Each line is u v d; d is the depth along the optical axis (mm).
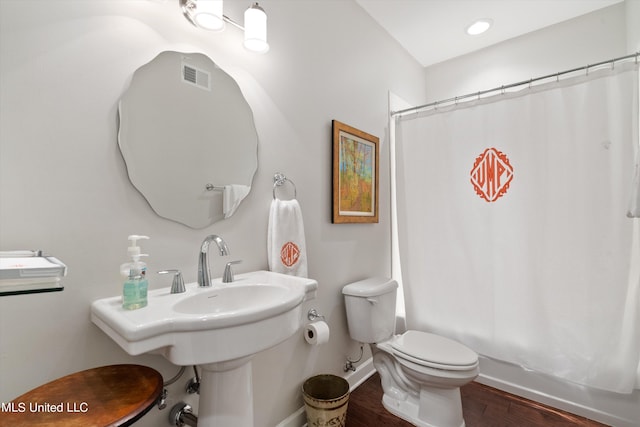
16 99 756
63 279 820
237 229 1249
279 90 1428
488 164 1873
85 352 855
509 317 1795
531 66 2234
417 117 2156
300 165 1531
